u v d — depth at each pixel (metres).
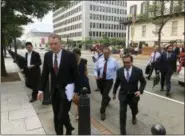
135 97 4.35
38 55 6.45
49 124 4.72
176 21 29.56
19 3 8.88
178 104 6.51
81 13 82.94
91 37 79.69
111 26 87.81
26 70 6.51
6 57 30.84
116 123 5.02
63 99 3.54
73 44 77.69
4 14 8.91
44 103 6.09
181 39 28.89
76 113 5.14
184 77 7.97
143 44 35.34
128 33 37.72
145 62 21.58
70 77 3.64
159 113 5.69
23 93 7.42
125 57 4.26
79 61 4.72
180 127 4.77
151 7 25.08
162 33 31.81
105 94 5.21
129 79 4.29
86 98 3.43
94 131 4.51
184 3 23.56
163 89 8.52
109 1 86.25
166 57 7.60
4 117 5.12
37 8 9.27
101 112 5.23
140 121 5.12
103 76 5.27
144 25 35.22
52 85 3.67
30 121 4.88
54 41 3.46
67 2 10.33
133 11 37.88
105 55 5.29
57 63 3.55
